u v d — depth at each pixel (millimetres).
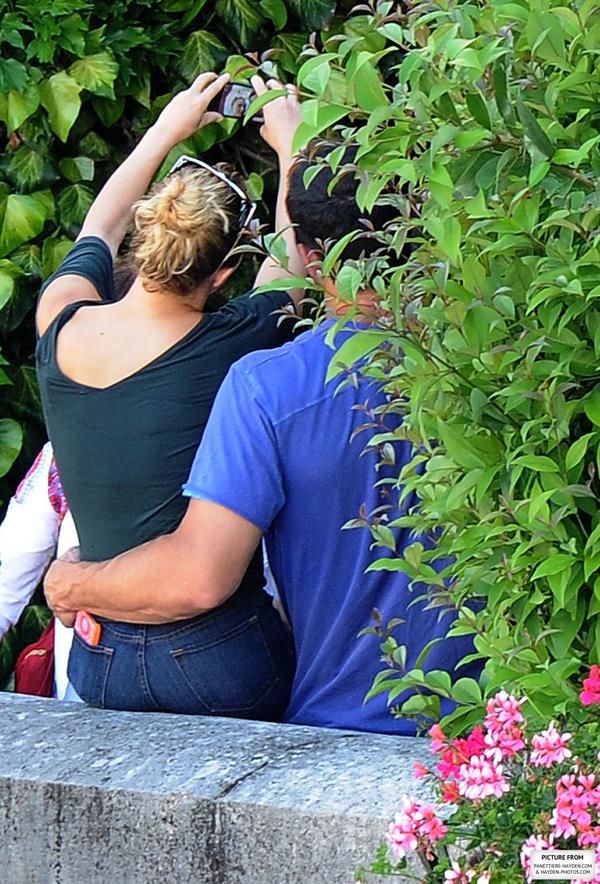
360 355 5176
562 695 5250
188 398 6887
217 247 6848
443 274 5039
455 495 5262
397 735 6695
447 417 5402
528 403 5238
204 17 9820
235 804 5777
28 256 9617
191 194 6820
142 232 6902
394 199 5414
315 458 6434
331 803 5652
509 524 5324
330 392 6426
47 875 6180
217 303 7523
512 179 4977
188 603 6531
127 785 6020
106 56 9297
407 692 6688
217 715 6898
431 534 6484
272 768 6047
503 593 5461
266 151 9914
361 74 5016
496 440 5371
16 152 9609
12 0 9266
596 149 4949
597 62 4973
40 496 8250
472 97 4859
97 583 6809
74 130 9695
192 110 8188
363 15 9656
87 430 6969
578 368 5070
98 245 7887
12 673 9797
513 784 4836
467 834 4824
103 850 6062
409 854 5402
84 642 7082
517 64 5125
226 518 6406
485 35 5043
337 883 5602
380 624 6164
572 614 5309
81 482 7039
